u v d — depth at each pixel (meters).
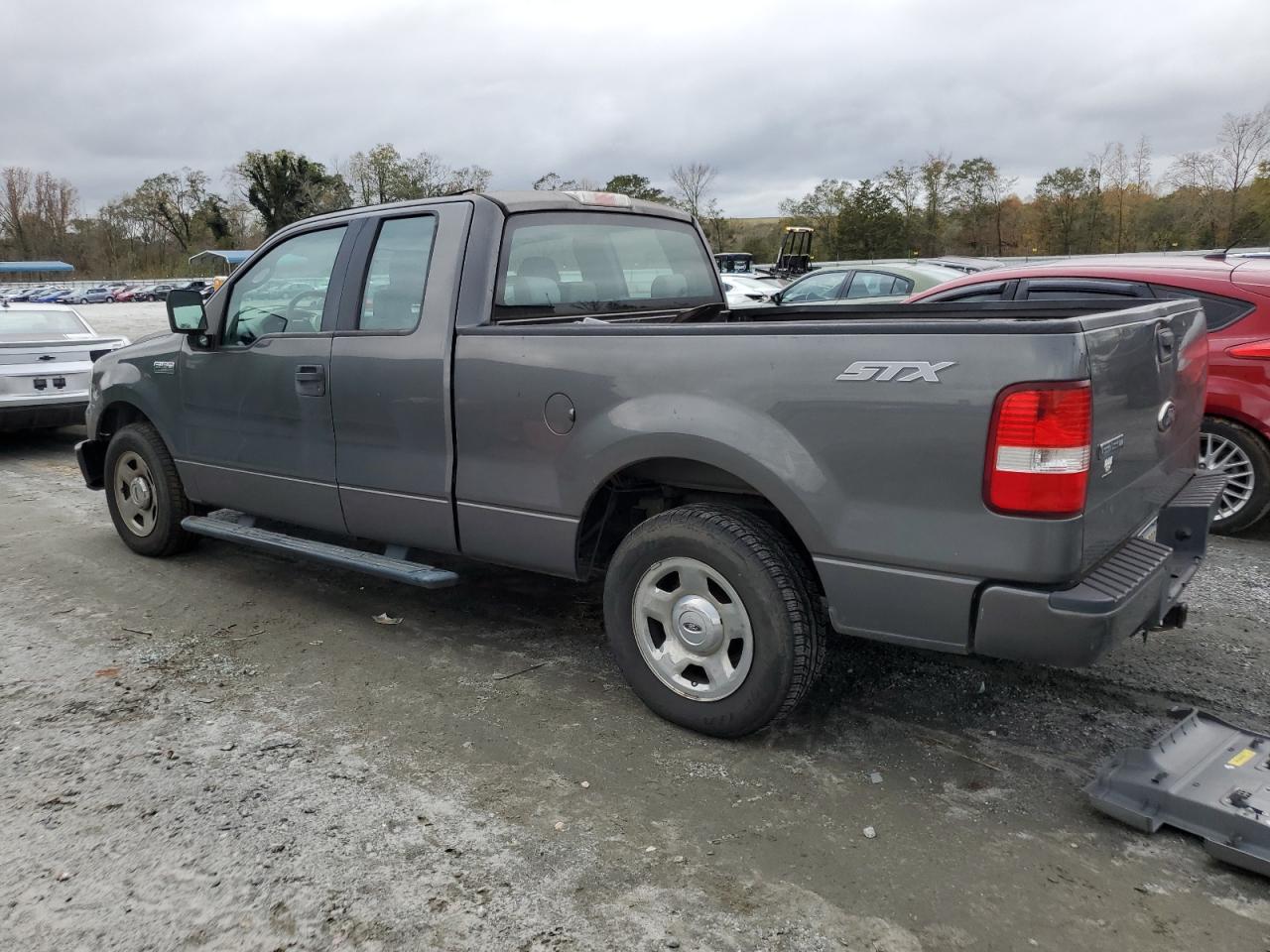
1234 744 2.96
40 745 3.38
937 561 2.75
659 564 3.32
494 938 2.38
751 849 2.72
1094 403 2.59
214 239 89.50
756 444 2.99
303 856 2.72
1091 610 2.58
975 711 3.54
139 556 5.66
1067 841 2.73
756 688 3.13
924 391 2.70
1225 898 2.48
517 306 3.87
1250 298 5.37
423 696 3.74
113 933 2.41
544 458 3.51
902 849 2.71
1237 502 5.51
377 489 4.11
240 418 4.66
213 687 3.85
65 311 10.38
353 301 4.13
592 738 3.38
